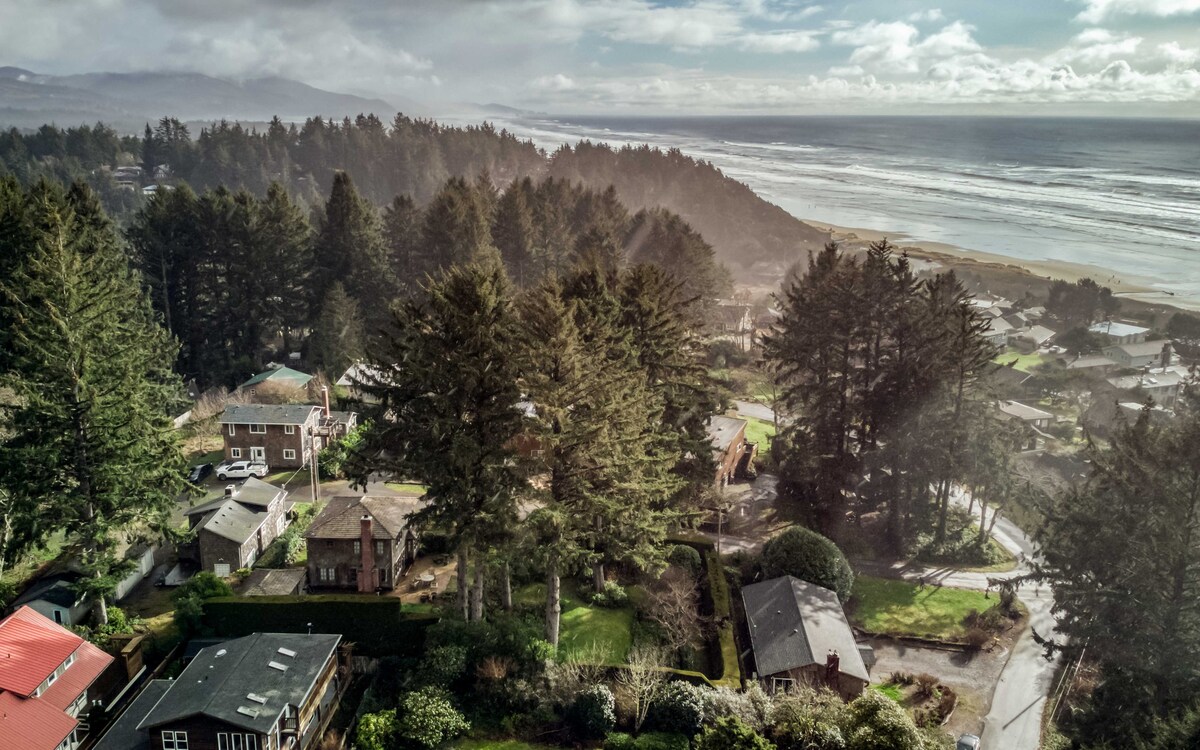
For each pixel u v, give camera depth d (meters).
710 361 104.19
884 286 61.16
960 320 58.41
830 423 62.81
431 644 39.69
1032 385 104.88
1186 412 66.56
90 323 42.97
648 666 38.72
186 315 92.56
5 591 42.72
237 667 35.94
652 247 120.81
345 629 41.62
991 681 45.00
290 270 95.50
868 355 63.38
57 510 40.78
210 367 91.06
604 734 36.69
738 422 73.62
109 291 47.00
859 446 65.56
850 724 33.59
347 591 47.59
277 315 95.62
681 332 56.88
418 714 35.66
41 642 35.16
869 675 44.88
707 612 47.38
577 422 39.19
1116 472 41.56
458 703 37.81
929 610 52.00
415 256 107.25
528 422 38.97
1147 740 33.19
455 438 36.91
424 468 38.53
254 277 92.12
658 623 44.91
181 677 35.84
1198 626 35.84
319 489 62.81
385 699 38.66
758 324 131.75
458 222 102.62
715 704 36.62
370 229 101.56
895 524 60.78
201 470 65.38
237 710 32.97
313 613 41.66
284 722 33.81
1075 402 101.12
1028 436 64.06
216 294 93.12
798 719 34.41
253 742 32.53
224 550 47.88
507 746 36.06
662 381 53.75
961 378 58.62
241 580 47.19
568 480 40.81
